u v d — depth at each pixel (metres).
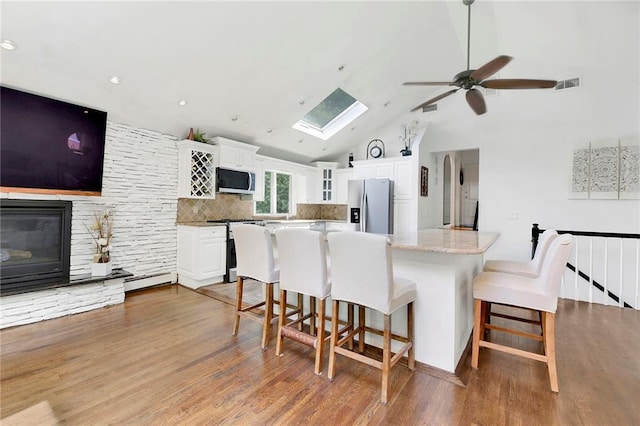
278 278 2.51
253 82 3.73
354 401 1.79
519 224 4.61
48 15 2.36
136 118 3.80
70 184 3.24
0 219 2.89
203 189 4.51
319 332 2.10
